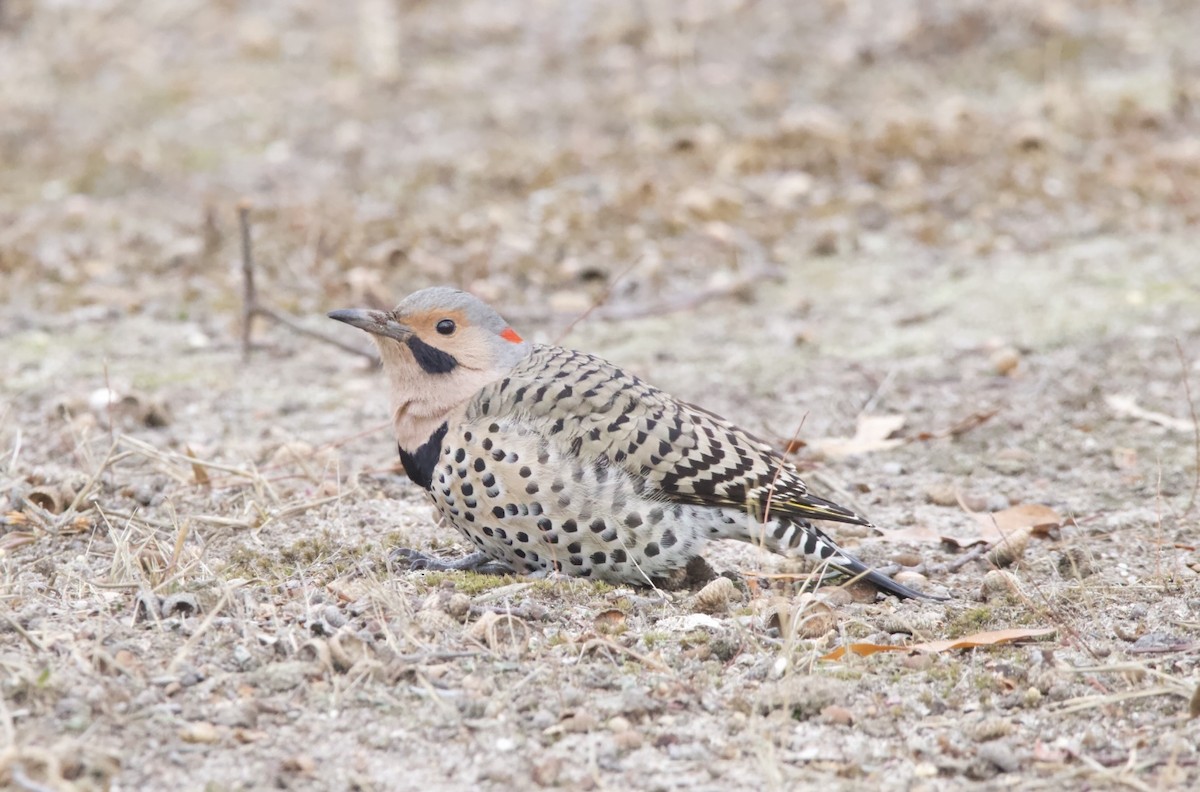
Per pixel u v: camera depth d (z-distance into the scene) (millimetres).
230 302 20906
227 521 12688
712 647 10469
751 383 18031
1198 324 19000
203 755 8969
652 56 33969
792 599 11352
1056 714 9719
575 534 11367
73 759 8602
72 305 20875
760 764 9016
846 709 9672
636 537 11430
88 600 10945
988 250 22375
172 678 9664
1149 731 9469
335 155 28859
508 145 28562
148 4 39438
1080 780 8961
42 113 31828
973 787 8906
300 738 9227
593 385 11523
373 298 20156
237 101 32594
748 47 34094
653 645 10562
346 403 17406
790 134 27359
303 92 33094
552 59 34344
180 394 17625
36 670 9547
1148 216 23297
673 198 24547
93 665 9734
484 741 9266
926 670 10312
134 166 28031
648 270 21594
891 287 21297
